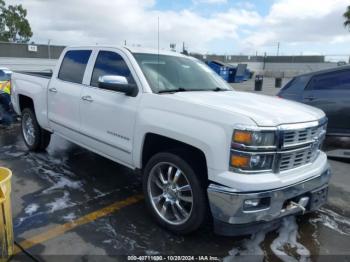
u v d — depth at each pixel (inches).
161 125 131.5
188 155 126.6
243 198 109.8
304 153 126.3
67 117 191.3
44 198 163.0
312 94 247.4
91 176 194.1
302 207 127.0
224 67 1094.4
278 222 126.6
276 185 113.8
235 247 127.3
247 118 111.0
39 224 138.3
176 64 173.6
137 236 132.0
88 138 175.6
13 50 1179.3
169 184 135.0
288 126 115.3
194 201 123.6
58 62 207.8
